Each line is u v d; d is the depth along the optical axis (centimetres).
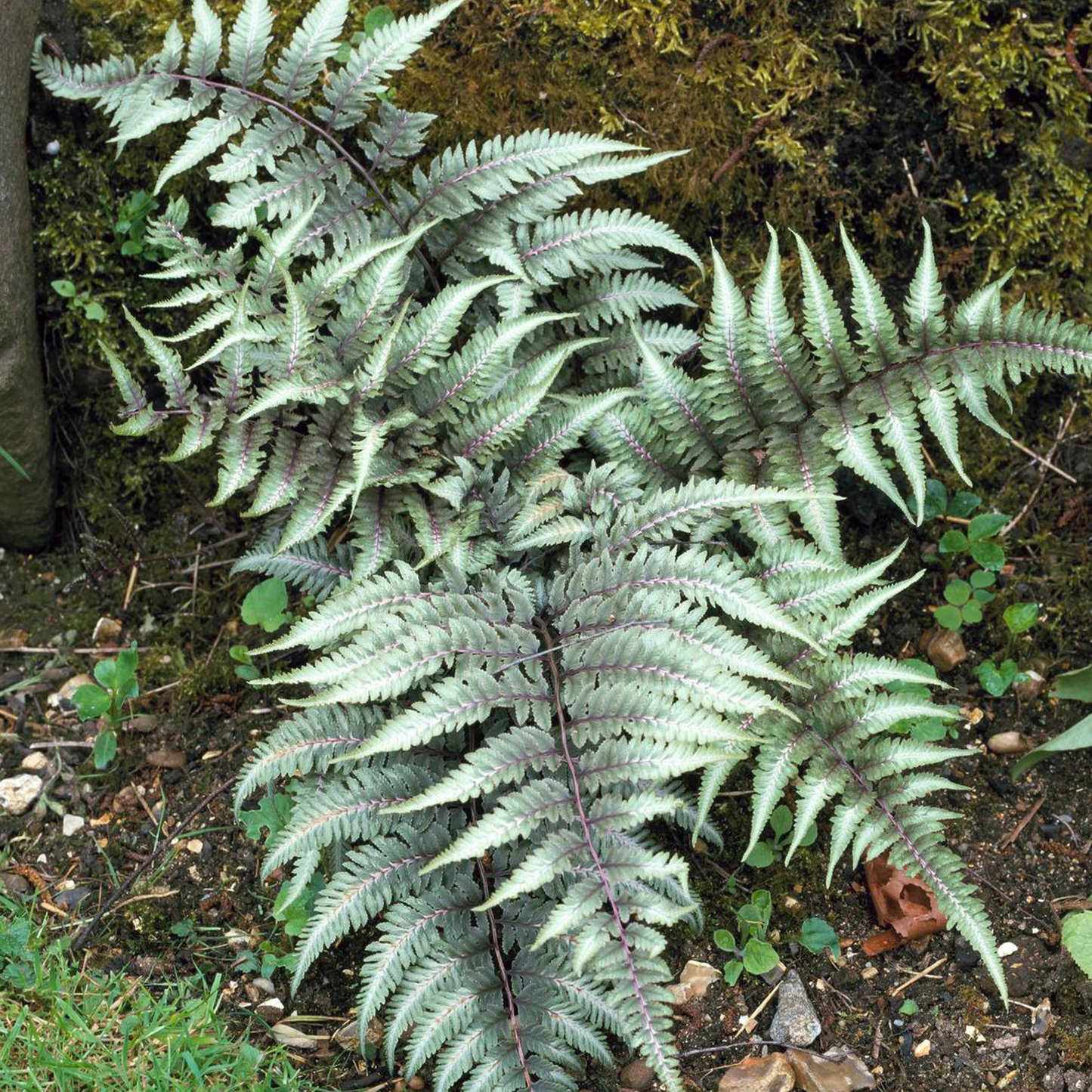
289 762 278
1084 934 271
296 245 315
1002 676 329
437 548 287
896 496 291
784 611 284
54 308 355
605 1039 284
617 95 348
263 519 366
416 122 315
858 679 281
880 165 354
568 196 325
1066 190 355
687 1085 279
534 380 302
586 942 242
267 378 310
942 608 338
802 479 296
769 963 287
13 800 322
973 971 293
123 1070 258
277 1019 288
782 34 347
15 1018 264
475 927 272
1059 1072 275
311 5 347
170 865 312
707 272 358
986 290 295
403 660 264
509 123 348
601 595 280
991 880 306
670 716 258
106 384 364
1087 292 361
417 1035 255
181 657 352
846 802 273
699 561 275
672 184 350
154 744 336
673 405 305
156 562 368
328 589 315
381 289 294
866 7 346
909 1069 280
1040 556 355
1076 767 324
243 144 313
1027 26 351
